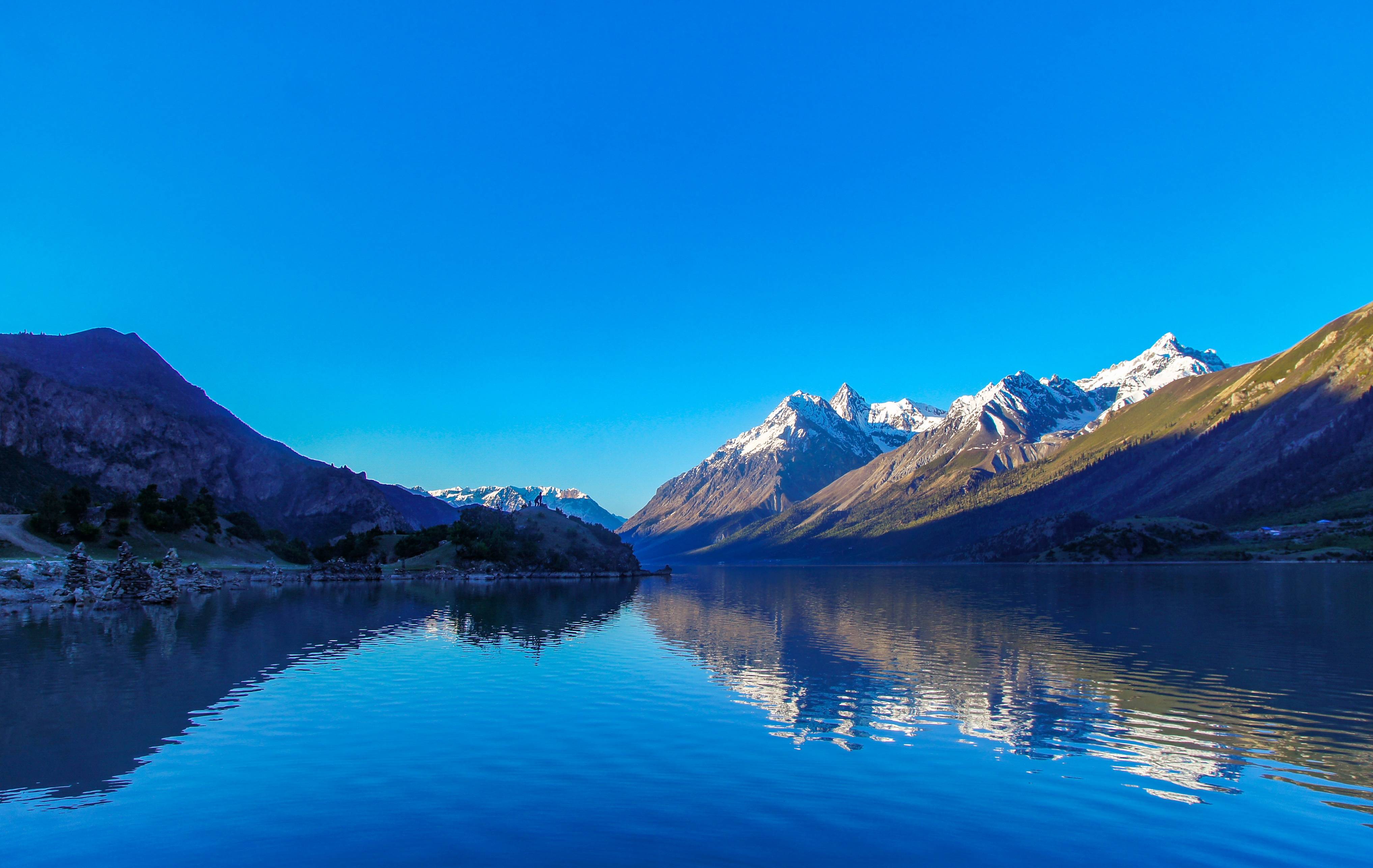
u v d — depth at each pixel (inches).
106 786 845.8
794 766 922.7
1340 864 673.0
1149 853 693.9
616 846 693.9
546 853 678.5
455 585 5797.2
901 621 2753.4
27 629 2321.6
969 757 967.0
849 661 1745.8
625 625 2628.0
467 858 666.8
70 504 5620.1
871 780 877.2
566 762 935.0
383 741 1023.0
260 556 7485.2
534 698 1300.4
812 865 659.4
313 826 735.7
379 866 650.2
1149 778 896.9
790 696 1332.4
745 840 709.3
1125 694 1353.3
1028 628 2475.4
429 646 1980.8
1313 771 920.9
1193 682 1483.8
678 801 807.7
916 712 1216.8
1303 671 1588.3
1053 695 1346.0
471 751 977.5
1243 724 1141.7
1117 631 2367.1
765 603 3890.3
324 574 6328.7
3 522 5113.2
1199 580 5413.4
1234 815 782.5
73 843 695.7
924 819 766.5
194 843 697.0
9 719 1143.0
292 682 1439.5
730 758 954.1
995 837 723.4
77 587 3238.2
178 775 880.3
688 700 1285.7
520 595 4618.6
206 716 1158.3
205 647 1920.5
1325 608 3080.7
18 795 816.3
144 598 3267.7
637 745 1011.3
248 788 839.1
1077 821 764.0
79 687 1389.0
